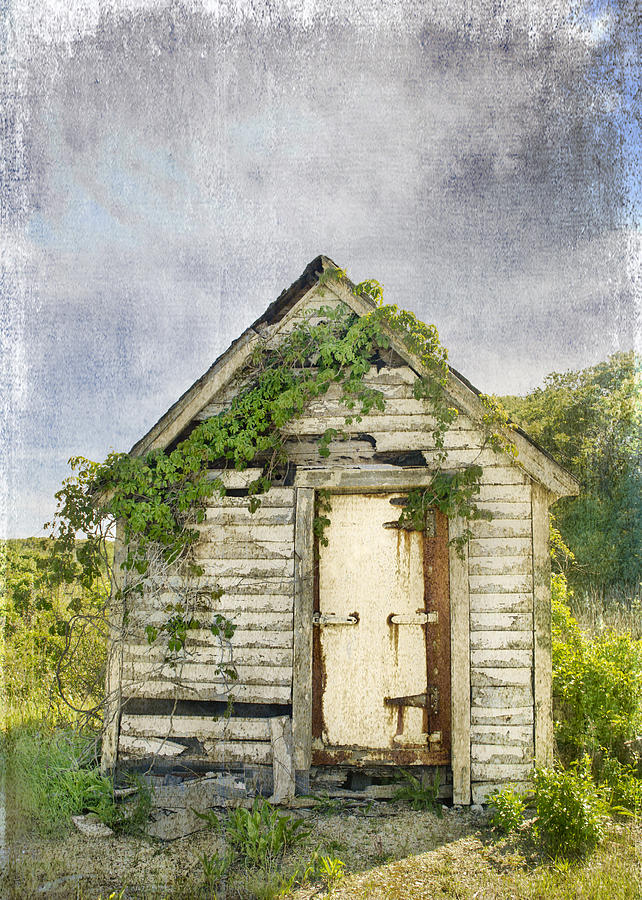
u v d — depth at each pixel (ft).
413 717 14.14
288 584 14.34
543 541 14.01
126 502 14.10
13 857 11.73
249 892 10.58
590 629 15.47
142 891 10.64
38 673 14.29
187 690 14.17
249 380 14.80
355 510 14.69
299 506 14.39
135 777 13.69
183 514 14.53
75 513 14.32
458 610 13.92
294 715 13.88
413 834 12.33
